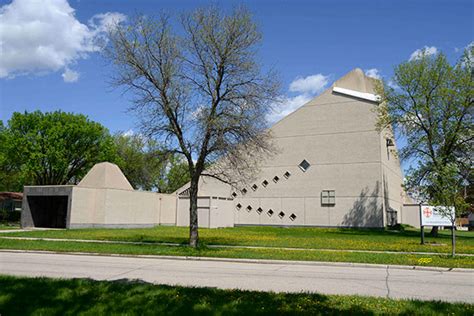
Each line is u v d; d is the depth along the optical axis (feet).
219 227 137.90
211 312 23.93
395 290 35.04
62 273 42.68
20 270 44.29
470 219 245.24
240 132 65.92
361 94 138.41
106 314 23.48
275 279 40.42
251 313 23.81
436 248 69.10
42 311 23.91
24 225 125.29
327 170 137.80
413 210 163.02
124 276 41.34
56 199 138.10
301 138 143.23
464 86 107.65
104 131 188.65
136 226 135.13
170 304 25.64
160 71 66.54
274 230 126.00
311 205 138.51
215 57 66.44
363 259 55.11
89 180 132.16
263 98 66.90
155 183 215.51
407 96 114.62
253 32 67.21
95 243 73.20
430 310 25.05
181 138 67.10
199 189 155.43
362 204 131.34
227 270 46.98
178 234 100.17
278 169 145.38
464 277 43.80
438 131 110.22
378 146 131.85
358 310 24.77
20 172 180.24
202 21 66.33
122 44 66.54
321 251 63.16
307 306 25.76
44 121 169.37
